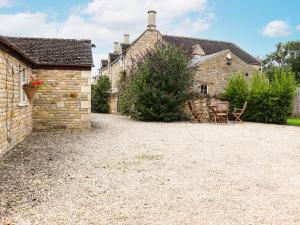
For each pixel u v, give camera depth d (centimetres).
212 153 947
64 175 678
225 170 743
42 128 1407
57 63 1377
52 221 446
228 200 540
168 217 468
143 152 946
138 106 1992
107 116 2486
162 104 1980
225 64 3006
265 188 607
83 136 1251
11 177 654
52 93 1406
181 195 562
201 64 2900
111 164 786
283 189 602
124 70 2966
